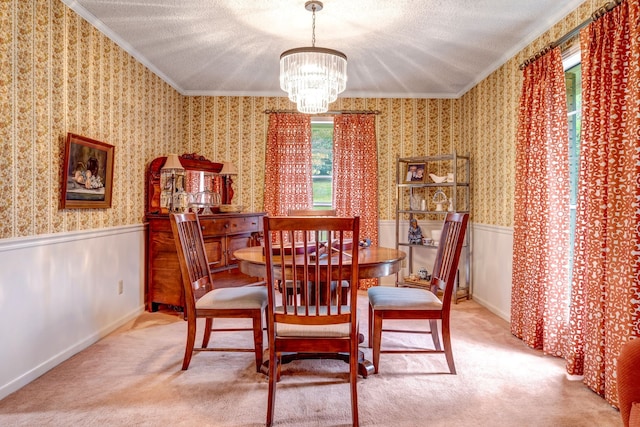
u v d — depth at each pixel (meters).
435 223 4.45
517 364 2.35
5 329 1.94
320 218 1.64
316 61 2.45
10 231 1.99
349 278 2.00
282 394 1.97
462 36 2.96
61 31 2.38
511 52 3.23
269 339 1.73
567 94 2.78
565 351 2.42
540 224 2.61
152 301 3.45
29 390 2.00
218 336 2.84
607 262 1.92
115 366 2.30
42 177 2.22
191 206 3.76
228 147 4.44
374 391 2.00
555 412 1.81
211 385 2.06
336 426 1.69
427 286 3.96
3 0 1.93
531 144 2.70
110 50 2.93
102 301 2.81
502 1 2.45
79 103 2.56
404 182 4.32
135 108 3.33
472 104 4.09
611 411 1.82
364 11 2.58
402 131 4.47
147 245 3.52
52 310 2.29
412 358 2.45
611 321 1.87
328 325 1.80
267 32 2.91
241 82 4.10
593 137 2.04
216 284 3.59
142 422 1.71
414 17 2.66
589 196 2.06
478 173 3.93
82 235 2.57
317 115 4.42
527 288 2.70
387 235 4.50
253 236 4.09
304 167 4.39
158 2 2.48
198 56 3.39
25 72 2.08
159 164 3.52
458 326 3.11
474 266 4.03
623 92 1.89
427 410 1.82
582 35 2.15
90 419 1.73
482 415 1.78
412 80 4.01
